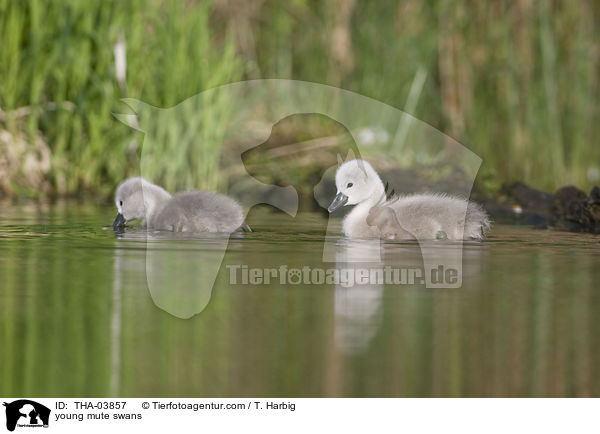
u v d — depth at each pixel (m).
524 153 18.59
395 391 5.69
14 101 16.89
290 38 20.70
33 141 16.75
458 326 7.01
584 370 6.08
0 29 16.64
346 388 5.74
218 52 20.55
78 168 16.97
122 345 6.47
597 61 18.84
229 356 6.25
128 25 16.98
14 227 11.78
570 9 18.19
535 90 18.39
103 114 16.84
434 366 6.12
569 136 18.66
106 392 5.65
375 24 20.05
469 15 18.84
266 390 5.65
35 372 5.92
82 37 16.75
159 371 5.95
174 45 16.50
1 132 16.84
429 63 19.75
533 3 18.23
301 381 5.82
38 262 9.20
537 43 18.33
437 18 19.59
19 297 7.69
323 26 20.23
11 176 16.61
